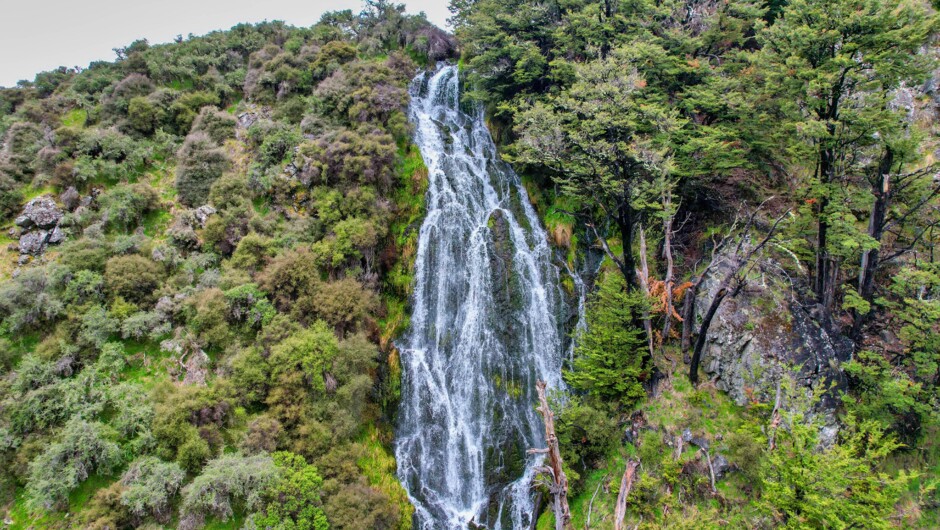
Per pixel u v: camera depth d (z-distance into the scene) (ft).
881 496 60.49
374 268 107.14
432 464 94.43
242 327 89.15
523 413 101.14
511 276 112.16
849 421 68.90
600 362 97.81
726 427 87.66
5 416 69.97
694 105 107.04
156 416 73.77
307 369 83.56
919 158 84.99
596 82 92.58
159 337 84.58
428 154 126.93
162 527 66.39
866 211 99.91
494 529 88.94
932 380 83.56
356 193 108.47
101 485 68.85
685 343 98.37
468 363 104.17
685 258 108.78
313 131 120.67
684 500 81.66
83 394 74.54
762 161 105.60
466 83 146.92
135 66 138.10
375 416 93.86
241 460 71.97
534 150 101.24
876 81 80.38
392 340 102.83
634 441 91.45
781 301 91.81
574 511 87.30
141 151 112.06
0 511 65.00
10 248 90.74
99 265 89.10
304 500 71.87
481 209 122.83
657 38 111.55
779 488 65.26
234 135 123.95
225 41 153.79
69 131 107.55
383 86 128.47
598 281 112.57
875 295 92.84
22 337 80.38
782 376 85.20
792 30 83.97
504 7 138.82
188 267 94.27
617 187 89.97
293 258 96.07
